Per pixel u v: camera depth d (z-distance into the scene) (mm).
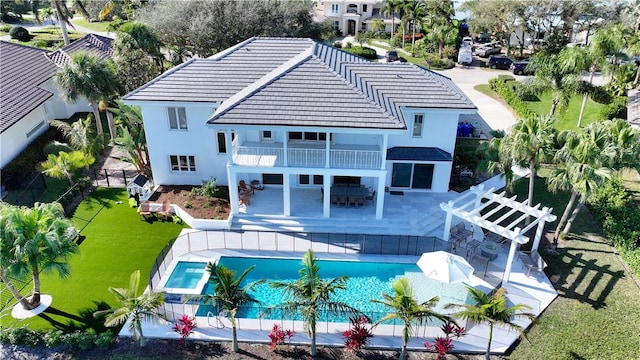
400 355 19812
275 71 29453
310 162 27734
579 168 23516
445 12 74375
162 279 24281
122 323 21641
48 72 41406
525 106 45312
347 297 23516
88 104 44500
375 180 31219
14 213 19781
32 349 20328
